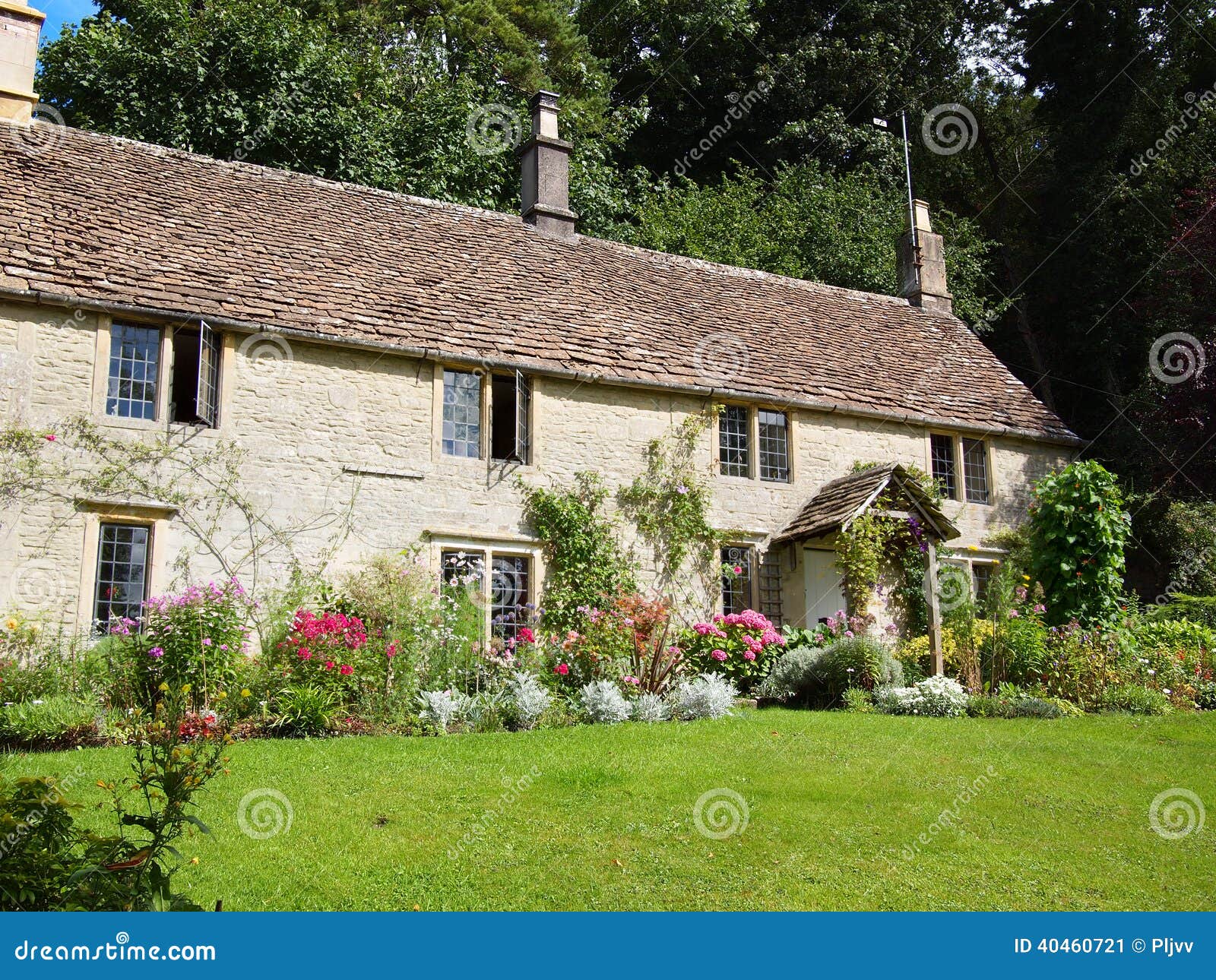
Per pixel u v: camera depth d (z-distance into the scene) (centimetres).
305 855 707
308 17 2633
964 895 683
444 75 2725
